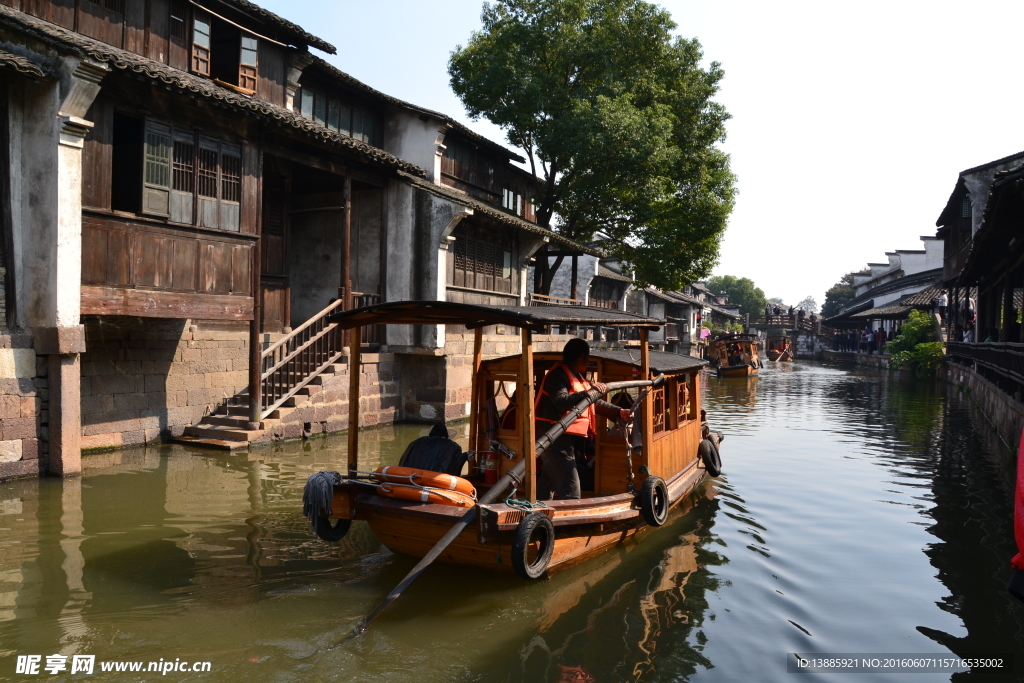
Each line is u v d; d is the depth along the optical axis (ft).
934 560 21.42
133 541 21.18
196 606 16.67
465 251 54.65
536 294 69.00
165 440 37.06
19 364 27.40
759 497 29.25
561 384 20.84
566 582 19.20
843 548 22.50
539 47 67.21
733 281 352.49
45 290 27.73
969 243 67.62
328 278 51.16
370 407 45.91
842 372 130.72
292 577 18.69
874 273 202.80
